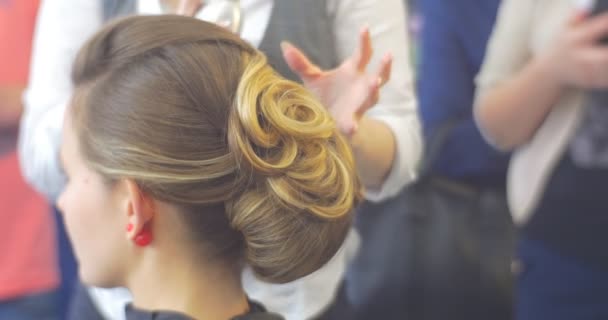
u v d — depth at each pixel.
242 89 0.93
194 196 0.93
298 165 0.94
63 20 1.42
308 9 1.25
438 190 1.91
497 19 1.85
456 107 1.90
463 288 1.88
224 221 0.96
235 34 1.04
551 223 1.77
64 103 1.41
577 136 1.70
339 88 1.10
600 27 1.60
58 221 2.18
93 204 0.97
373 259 1.91
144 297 0.98
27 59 2.05
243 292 1.02
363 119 1.26
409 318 1.89
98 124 0.95
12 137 2.05
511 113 1.70
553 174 1.74
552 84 1.65
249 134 0.92
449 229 1.89
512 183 1.80
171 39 0.96
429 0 1.95
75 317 1.48
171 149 0.92
